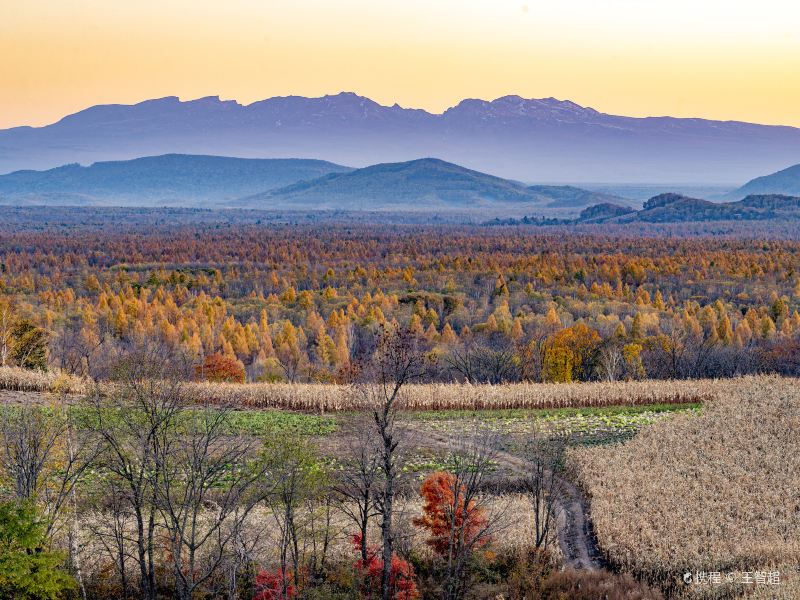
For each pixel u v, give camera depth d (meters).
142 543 45.06
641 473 70.31
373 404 48.66
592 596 49.41
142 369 47.34
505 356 118.88
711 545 55.91
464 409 94.19
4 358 103.12
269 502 48.00
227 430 75.12
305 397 92.44
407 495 63.44
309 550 53.41
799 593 47.56
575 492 68.00
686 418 89.62
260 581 47.97
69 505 50.09
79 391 84.31
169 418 46.31
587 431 85.62
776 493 66.00
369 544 53.97
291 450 46.81
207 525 54.94
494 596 50.91
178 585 45.34
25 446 48.44
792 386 103.19
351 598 47.47
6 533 41.12
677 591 50.84
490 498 57.50
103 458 48.75
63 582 43.62
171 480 46.44
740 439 80.81
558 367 118.19
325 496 53.16
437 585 51.91
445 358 117.19
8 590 41.22
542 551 55.00
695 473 71.25
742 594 48.81
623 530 58.25
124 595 47.25
